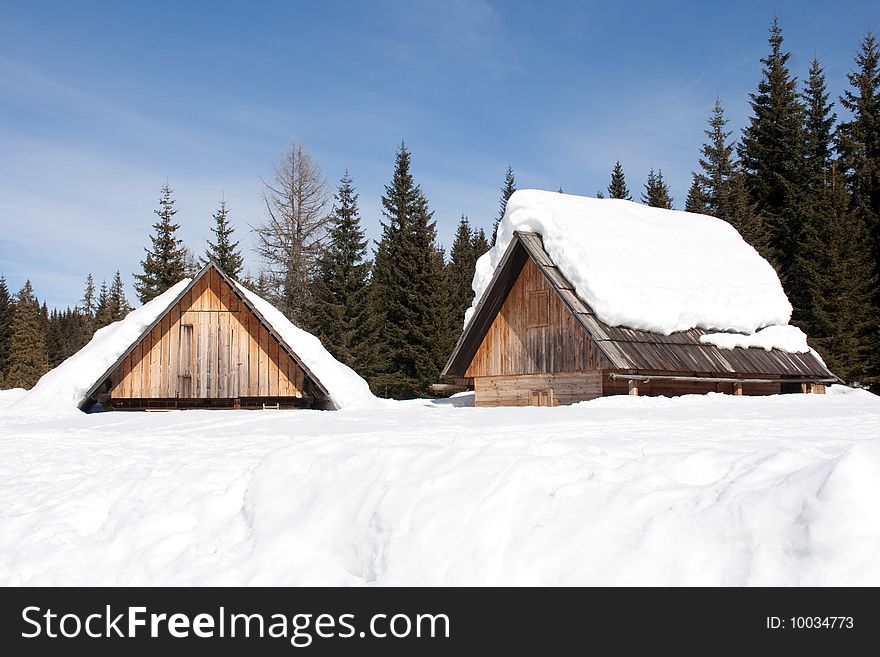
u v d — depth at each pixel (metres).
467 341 24.20
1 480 9.30
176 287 26.33
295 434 11.98
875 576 4.46
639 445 7.64
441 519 5.82
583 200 26.55
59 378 22.56
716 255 26.25
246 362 24.31
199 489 7.79
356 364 42.16
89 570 6.68
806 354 24.22
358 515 6.32
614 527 5.47
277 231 41.75
